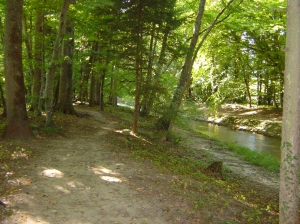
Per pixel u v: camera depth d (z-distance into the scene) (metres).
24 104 9.32
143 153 9.52
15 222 4.11
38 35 11.42
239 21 15.53
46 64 12.04
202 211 5.27
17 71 9.01
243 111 32.81
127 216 4.69
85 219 4.45
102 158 8.02
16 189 5.27
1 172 6.04
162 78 12.29
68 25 14.26
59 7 11.04
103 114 18.73
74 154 8.16
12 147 8.03
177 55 11.71
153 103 12.45
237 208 5.88
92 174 6.56
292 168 4.59
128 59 11.03
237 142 19.44
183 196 5.87
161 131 14.19
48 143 9.16
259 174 10.88
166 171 7.77
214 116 32.16
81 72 25.70
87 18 12.05
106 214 4.68
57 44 10.30
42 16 11.90
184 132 19.41
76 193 5.40
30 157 7.39
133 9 10.12
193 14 16.25
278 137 21.45
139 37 10.74
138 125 16.34
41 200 4.94
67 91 15.84
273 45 21.12
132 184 6.17
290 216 4.62
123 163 7.75
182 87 13.37
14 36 8.73
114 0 10.04
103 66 17.50
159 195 5.73
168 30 11.20
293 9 4.49
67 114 15.58
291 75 4.53
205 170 9.57
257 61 24.34
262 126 24.16
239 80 31.55
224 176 9.43
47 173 6.34
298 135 4.57
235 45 22.12
